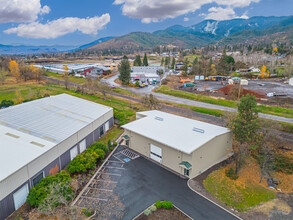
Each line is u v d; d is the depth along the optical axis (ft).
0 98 179.01
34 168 65.05
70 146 86.07
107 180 73.05
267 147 83.15
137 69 370.32
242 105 77.66
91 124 103.24
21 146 72.08
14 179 57.47
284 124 117.60
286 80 268.41
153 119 106.52
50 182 61.62
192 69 351.67
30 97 175.63
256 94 187.32
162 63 475.72
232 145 94.63
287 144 95.55
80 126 96.12
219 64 334.85
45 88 224.94
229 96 188.85
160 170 80.18
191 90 221.46
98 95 204.03
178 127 94.43
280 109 147.74
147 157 90.68
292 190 70.85
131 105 170.71
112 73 366.84
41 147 72.49
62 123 98.02
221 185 71.61
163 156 83.25
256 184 73.87
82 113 115.03
